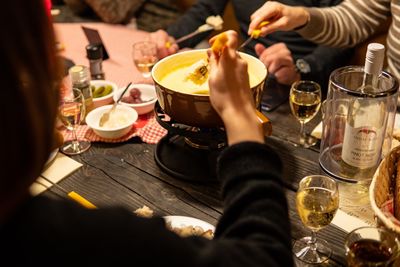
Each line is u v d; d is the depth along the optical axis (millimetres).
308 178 1062
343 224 1074
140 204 1157
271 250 659
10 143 482
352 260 890
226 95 857
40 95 503
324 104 1380
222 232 744
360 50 2062
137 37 2145
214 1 2277
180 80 1312
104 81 1638
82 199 1133
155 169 1275
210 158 1257
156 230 566
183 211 1133
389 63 1792
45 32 515
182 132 1207
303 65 1835
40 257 523
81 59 1910
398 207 996
